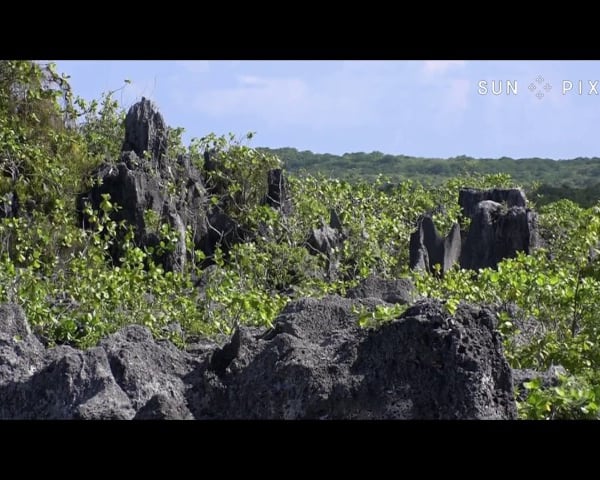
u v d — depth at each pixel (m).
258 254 21.88
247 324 14.93
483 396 8.50
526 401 9.14
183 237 22.84
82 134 29.27
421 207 31.91
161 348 10.56
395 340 8.80
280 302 15.80
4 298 14.35
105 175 23.39
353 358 8.96
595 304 14.98
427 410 8.52
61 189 23.39
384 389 8.68
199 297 17.94
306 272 22.48
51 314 14.06
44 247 19.84
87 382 9.39
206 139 27.72
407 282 16.75
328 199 29.27
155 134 25.58
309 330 11.24
